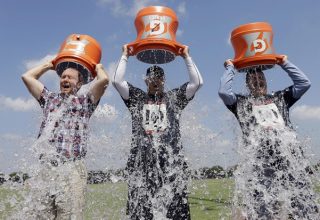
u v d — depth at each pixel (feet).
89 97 10.14
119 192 15.38
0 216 9.98
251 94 10.64
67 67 10.84
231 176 10.95
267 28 11.14
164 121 10.03
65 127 9.61
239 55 11.20
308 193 10.00
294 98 10.73
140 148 9.94
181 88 10.48
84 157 9.66
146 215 9.60
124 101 10.55
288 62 10.84
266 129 10.09
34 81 10.41
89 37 10.99
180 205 9.63
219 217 15.24
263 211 9.75
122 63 10.55
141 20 10.93
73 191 9.23
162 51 11.12
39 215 9.37
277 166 9.89
